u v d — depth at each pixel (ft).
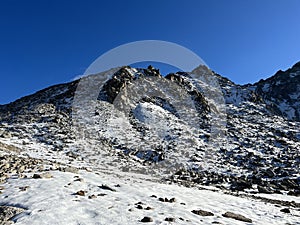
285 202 61.67
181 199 45.34
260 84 478.59
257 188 81.30
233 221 36.40
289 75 462.60
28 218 28.78
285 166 112.98
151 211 35.24
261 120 216.33
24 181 43.11
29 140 111.24
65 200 35.14
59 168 54.90
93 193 40.34
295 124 212.64
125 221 30.32
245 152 130.41
